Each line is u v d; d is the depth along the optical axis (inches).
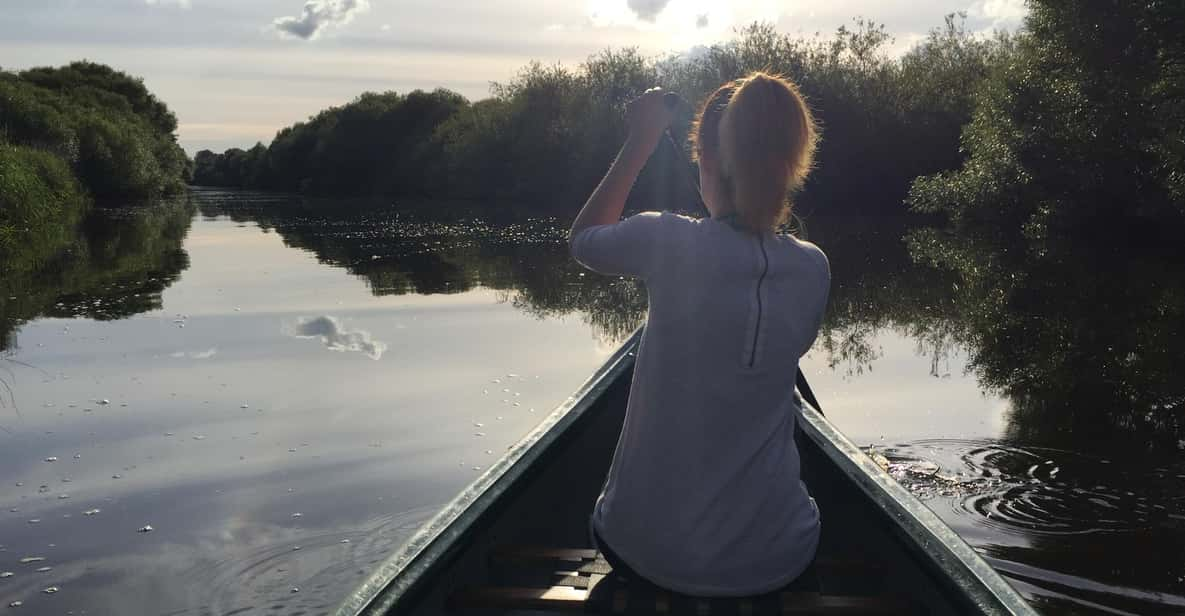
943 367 244.8
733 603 63.7
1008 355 259.3
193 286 385.1
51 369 230.5
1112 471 158.4
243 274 428.5
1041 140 602.2
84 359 242.1
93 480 151.7
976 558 67.3
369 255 526.0
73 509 139.3
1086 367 242.7
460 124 1512.1
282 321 301.6
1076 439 177.2
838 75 1007.6
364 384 215.5
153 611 108.0
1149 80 551.2
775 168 60.9
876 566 78.9
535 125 1208.2
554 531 98.2
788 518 64.8
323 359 242.8
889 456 167.8
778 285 62.1
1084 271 448.1
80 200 920.9
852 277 433.7
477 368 232.1
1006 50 1017.5
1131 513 139.4
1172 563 121.8
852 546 87.9
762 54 1023.0
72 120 1140.5
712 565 63.2
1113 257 508.7
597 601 67.3
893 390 218.8
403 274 433.1
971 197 671.8
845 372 239.1
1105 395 212.8
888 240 625.3
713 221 62.8
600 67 1144.2
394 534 129.7
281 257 509.7
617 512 65.9
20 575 117.5
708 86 1026.7
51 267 447.8
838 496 92.0
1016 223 684.7
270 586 114.4
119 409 193.8
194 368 231.6
